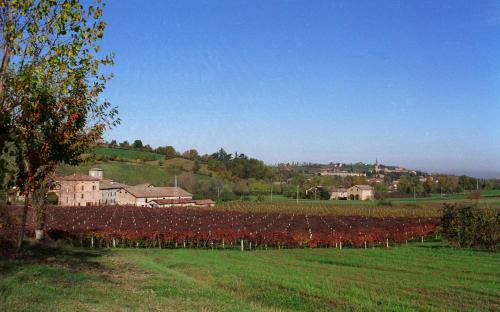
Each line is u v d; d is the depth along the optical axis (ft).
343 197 547.90
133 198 416.87
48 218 215.10
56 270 53.42
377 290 69.67
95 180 404.77
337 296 63.62
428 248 142.31
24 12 46.26
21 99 48.70
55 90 51.49
